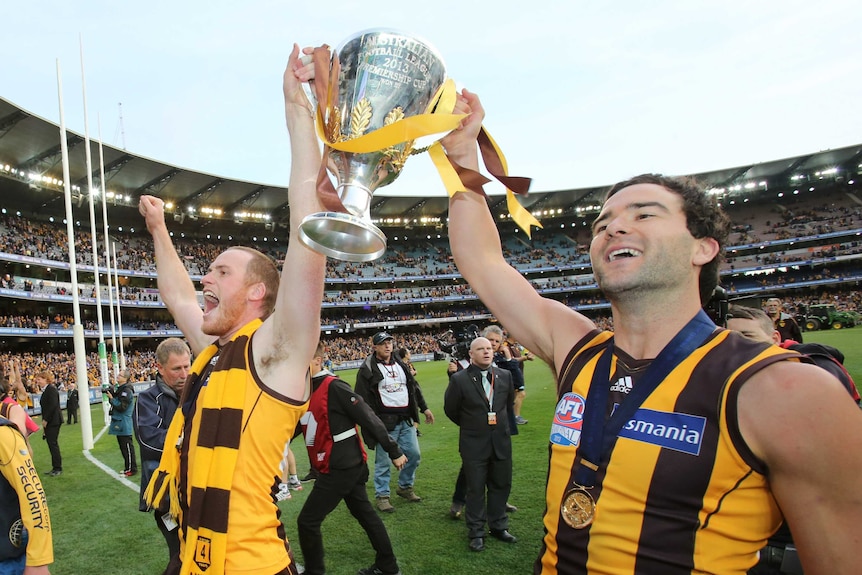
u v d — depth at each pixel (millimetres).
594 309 49938
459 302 53781
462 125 1671
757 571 1776
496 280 1654
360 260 1461
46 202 33406
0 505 2232
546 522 1224
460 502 5043
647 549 1008
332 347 43312
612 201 1344
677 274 1207
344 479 3574
